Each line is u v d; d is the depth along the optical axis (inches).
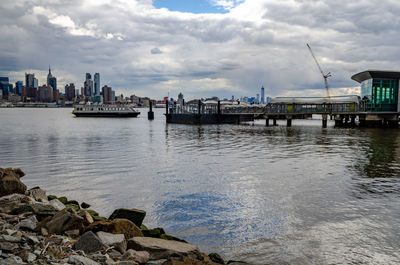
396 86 3326.8
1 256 292.4
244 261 463.2
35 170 1083.3
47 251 326.0
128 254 344.5
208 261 373.4
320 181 916.6
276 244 515.5
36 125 3909.9
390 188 833.5
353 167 1125.1
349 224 590.9
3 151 1552.7
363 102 3408.0
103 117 6761.8
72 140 2129.7
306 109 3565.5
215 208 689.6
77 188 851.4
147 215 650.8
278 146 1780.3
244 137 2357.3
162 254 353.1
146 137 2374.5
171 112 4717.0
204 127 3617.1
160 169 1109.7
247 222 608.7
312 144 1859.0
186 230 575.2
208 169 1109.1
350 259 464.8
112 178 968.3
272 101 3941.9
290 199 745.6
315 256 474.9
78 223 408.5
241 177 979.3
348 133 2620.6
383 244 510.6
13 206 462.6
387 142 1913.1
